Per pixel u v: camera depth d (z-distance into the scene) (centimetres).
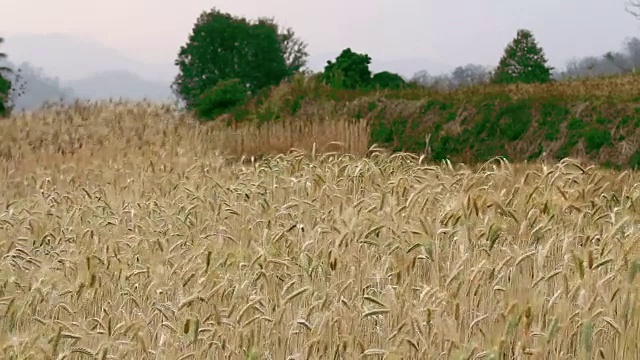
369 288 661
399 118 2494
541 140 2227
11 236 933
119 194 1258
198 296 591
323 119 2617
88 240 843
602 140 2125
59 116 2522
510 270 661
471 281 604
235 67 5956
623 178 1186
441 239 750
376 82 3516
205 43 5925
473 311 605
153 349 594
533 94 2448
